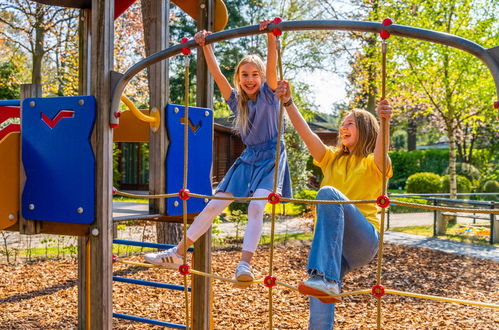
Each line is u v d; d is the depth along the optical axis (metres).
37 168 3.17
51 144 3.12
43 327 4.86
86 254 4.46
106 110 3.00
